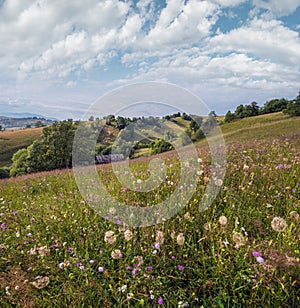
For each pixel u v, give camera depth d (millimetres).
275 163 5777
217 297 2090
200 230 3121
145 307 2109
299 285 2154
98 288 2359
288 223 2994
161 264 2580
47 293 2359
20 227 3945
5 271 2869
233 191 4023
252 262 2361
